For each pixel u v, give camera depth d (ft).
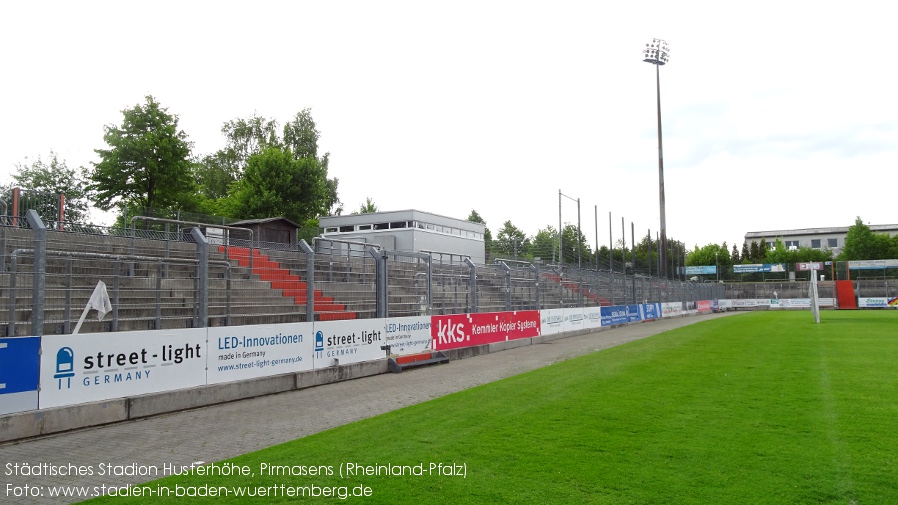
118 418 30.42
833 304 207.31
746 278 265.13
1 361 26.13
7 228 33.81
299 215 162.50
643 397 32.94
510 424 26.81
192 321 38.45
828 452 21.44
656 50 161.89
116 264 33.86
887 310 179.93
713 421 26.63
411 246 108.88
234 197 162.71
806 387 35.42
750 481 18.40
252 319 45.60
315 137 207.41
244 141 209.15
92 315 36.47
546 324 82.74
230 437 26.86
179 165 107.96
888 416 27.37
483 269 71.87
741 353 55.11
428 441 24.11
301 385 41.91
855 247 286.87
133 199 103.86
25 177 91.35
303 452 22.77
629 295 134.31
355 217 115.55
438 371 50.62
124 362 31.19
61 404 28.32
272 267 47.42
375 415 31.50
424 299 58.23
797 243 406.82
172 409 33.09
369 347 49.01
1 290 32.50
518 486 18.30
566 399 32.83
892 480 18.38
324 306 50.14
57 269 36.63
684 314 173.17
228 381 36.94
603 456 21.33
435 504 16.94
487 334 66.80
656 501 16.87
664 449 22.11
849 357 50.83
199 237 36.83
